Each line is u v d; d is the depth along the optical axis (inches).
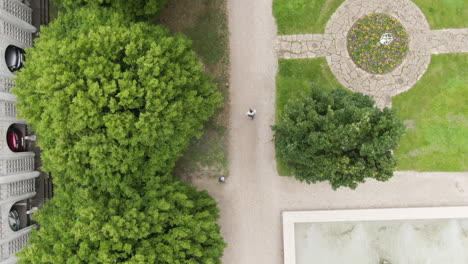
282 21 916.0
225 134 914.1
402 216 887.1
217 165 913.5
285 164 908.0
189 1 924.0
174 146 733.9
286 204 909.2
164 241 692.1
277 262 909.2
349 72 912.3
